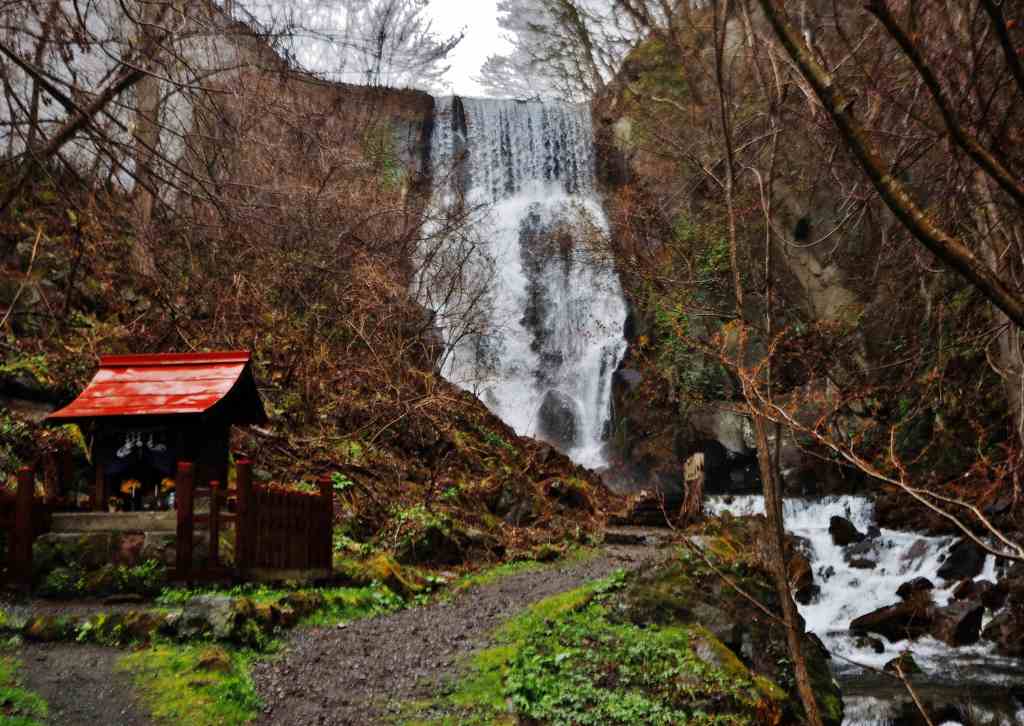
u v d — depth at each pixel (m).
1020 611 12.81
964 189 7.05
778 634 8.65
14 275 11.70
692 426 24.52
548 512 15.15
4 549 7.97
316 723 5.73
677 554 9.70
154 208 9.42
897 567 15.67
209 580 7.80
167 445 8.09
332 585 9.27
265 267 12.66
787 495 20.98
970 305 12.12
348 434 13.16
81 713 5.26
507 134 33.72
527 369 29.03
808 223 17.69
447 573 11.04
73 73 6.26
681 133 18.02
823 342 15.70
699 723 6.77
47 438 10.01
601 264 22.52
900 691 10.41
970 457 15.91
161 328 12.42
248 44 6.47
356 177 14.99
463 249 19.58
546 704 6.53
